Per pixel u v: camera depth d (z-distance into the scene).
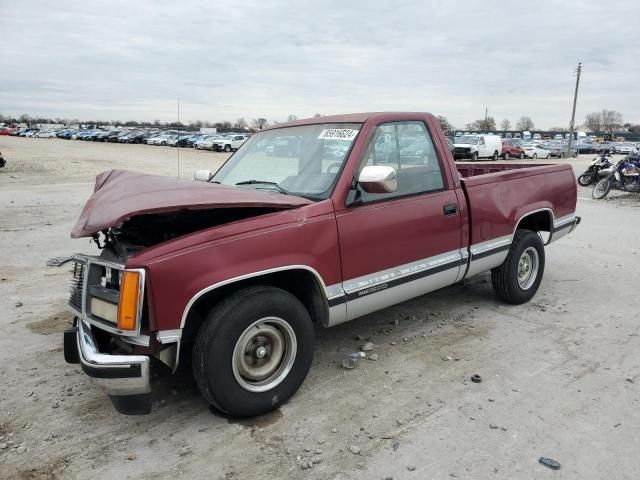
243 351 3.28
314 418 3.43
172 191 3.27
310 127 4.39
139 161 32.47
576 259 7.61
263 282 3.63
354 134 3.97
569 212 6.07
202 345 3.15
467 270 4.74
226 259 3.15
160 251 2.99
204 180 4.84
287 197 3.65
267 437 3.23
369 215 3.86
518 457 3.01
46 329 4.95
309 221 3.52
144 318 3.04
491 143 37.59
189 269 3.03
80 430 3.33
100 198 3.41
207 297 3.38
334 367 4.15
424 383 3.88
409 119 4.34
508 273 5.30
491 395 3.70
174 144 56.75
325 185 3.79
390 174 3.52
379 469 2.92
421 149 4.39
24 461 3.02
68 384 3.92
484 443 3.14
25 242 8.62
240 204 3.18
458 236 4.58
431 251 4.35
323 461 3.00
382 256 3.96
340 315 3.78
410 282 4.20
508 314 5.30
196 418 3.45
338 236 3.67
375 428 3.31
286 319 3.42
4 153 38.81
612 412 3.46
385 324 5.06
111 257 3.32
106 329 3.10
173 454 3.08
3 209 12.06
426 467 2.93
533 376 3.98
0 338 4.73
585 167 33.88
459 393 3.73
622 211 12.62
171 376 3.99
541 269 5.70
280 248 3.36
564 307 5.51
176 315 3.01
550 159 45.78
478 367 4.13
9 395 3.75
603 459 2.99
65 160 32.31
